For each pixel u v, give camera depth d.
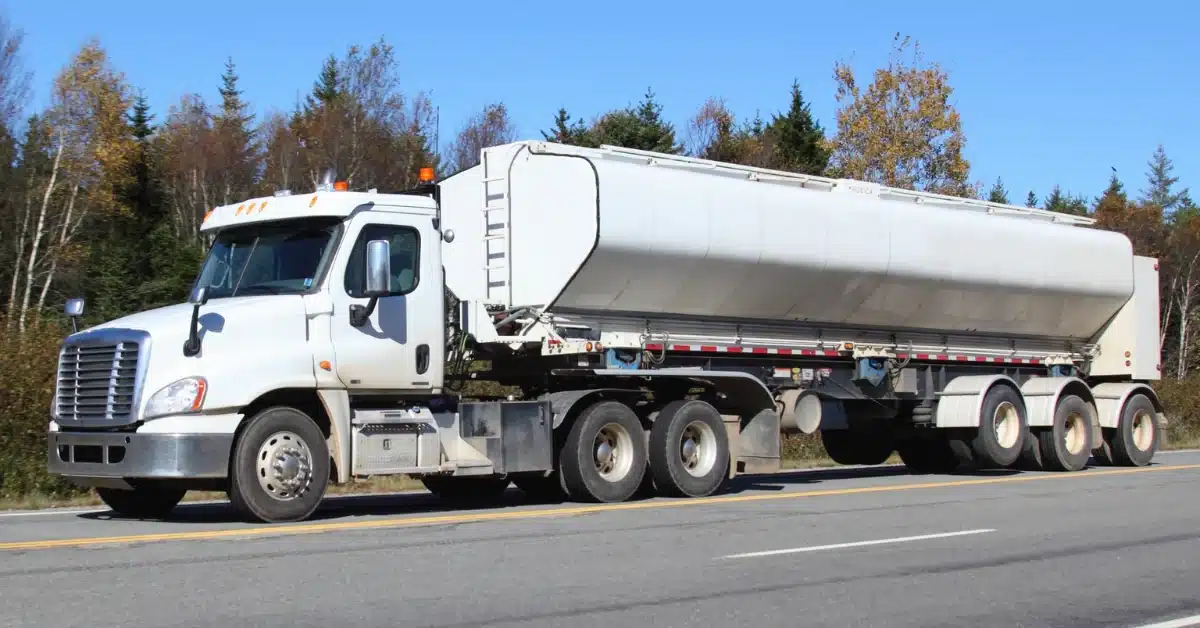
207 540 10.03
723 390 15.19
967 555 9.83
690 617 7.27
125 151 51.59
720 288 15.05
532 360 14.45
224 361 11.32
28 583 7.98
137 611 7.14
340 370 12.05
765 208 15.26
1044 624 7.35
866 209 16.58
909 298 17.38
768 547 10.02
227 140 57.91
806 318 16.44
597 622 7.07
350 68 52.31
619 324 14.54
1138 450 20.61
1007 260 18.48
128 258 41.09
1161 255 66.00
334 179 12.81
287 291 12.05
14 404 14.99
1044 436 19.28
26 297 40.34
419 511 12.92
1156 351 21.02
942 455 19.98
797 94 65.44
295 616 7.07
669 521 11.73
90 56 50.97
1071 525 11.80
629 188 13.88
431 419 12.73
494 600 7.64
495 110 60.72
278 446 11.46
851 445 19.97
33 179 44.94
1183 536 11.09
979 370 19.47
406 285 12.67
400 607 7.38
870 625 7.21
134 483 11.41
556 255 13.81
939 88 42.94
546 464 13.59
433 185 14.98
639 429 14.23
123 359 11.18
